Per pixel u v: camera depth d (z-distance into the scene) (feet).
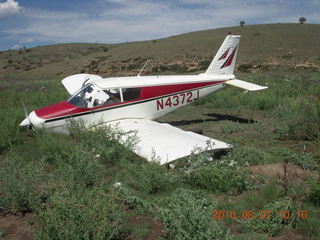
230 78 32.07
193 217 9.95
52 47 391.86
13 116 27.84
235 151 19.16
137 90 25.68
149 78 27.30
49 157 18.92
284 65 143.95
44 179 15.34
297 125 24.59
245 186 14.44
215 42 216.95
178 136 19.92
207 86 30.32
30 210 13.01
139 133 21.01
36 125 22.31
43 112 22.94
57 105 23.70
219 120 32.73
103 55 222.89
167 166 17.02
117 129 21.59
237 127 27.94
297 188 13.99
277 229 10.69
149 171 14.89
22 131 25.86
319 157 18.92
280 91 45.14
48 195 13.46
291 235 10.63
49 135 21.22
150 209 12.37
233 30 272.72
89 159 16.01
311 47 186.91
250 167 17.43
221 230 9.86
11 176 13.15
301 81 57.21
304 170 16.92
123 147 19.17
